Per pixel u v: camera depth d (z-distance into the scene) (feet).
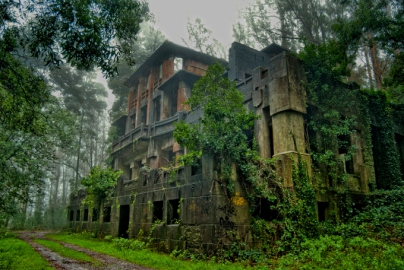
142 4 29.48
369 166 54.34
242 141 41.09
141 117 102.32
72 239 67.97
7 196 75.87
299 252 35.22
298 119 46.11
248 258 35.68
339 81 53.98
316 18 91.45
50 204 156.04
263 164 41.42
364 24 55.06
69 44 23.82
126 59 28.66
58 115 80.79
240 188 39.68
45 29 23.89
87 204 78.95
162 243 45.11
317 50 52.90
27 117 33.73
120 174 69.62
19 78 30.22
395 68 57.77
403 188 51.96
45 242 60.08
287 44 99.25
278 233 39.27
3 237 70.18
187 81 83.41
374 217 42.11
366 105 58.03
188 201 41.81
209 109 40.86
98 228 71.51
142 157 84.84
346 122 49.24
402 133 65.98
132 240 52.06
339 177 47.34
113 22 26.02
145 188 53.78
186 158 43.47
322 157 46.01
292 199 40.55
